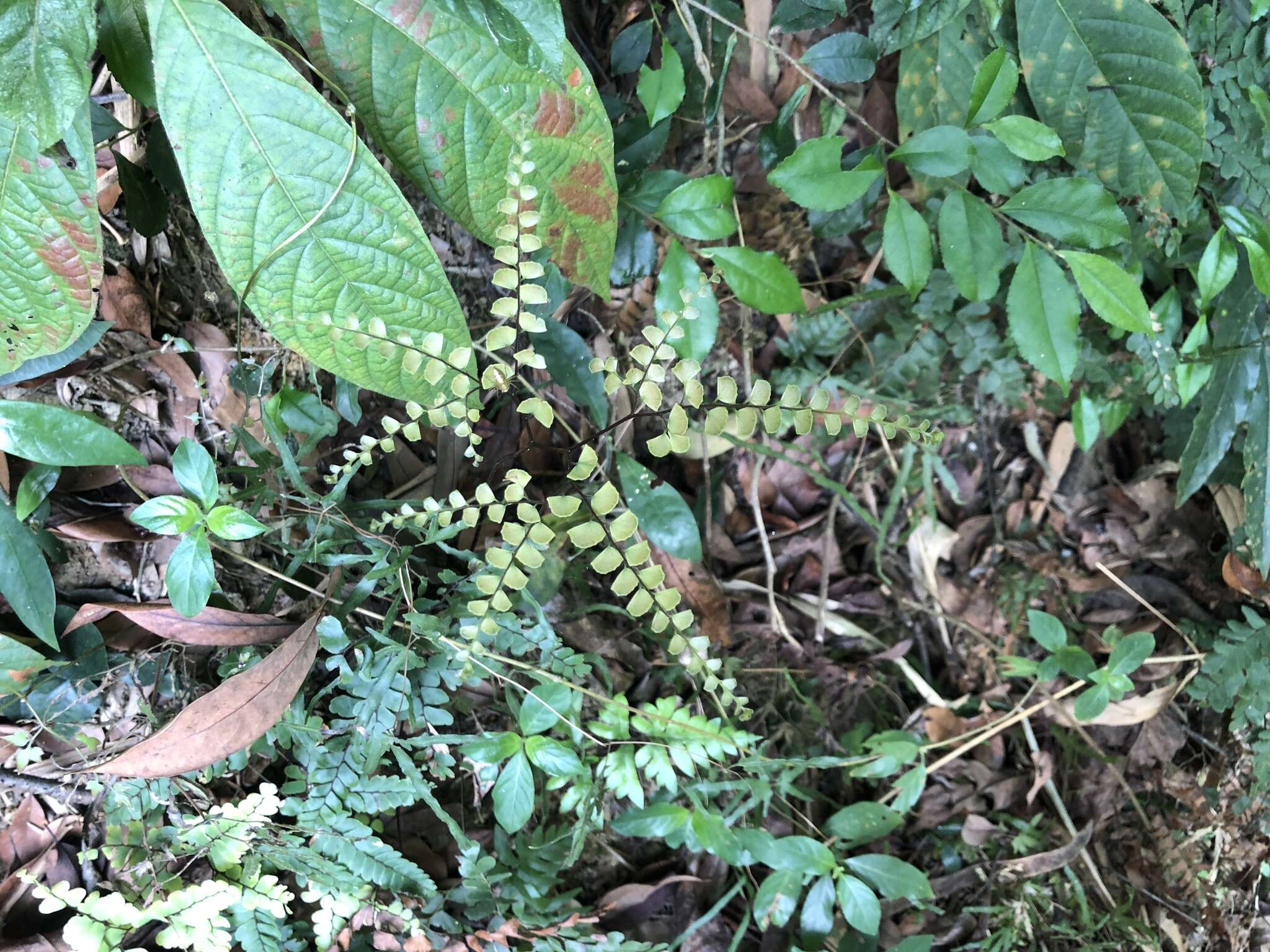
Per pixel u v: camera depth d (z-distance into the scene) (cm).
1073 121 62
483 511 65
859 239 74
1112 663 71
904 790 71
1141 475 80
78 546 60
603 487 53
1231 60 62
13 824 59
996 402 79
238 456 62
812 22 65
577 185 52
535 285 53
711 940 71
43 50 45
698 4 63
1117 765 78
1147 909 76
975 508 81
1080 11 59
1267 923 72
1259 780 71
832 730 78
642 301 70
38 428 51
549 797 69
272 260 48
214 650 62
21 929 60
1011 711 79
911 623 81
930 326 73
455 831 61
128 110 57
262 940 59
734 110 68
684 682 73
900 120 65
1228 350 67
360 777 59
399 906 61
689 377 53
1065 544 81
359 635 61
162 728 51
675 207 61
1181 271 71
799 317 73
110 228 59
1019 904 75
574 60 50
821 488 79
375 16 47
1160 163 61
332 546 59
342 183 47
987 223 62
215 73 45
